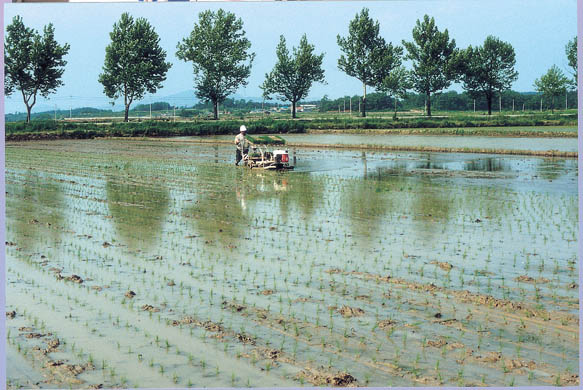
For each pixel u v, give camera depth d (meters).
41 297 7.52
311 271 8.34
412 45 59.09
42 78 55.97
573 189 15.02
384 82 57.50
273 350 5.78
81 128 44.62
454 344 5.83
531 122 41.22
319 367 5.43
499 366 5.40
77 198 15.27
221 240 10.31
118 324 6.57
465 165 20.75
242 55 63.84
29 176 19.98
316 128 44.19
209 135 43.69
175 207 13.65
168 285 7.88
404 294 7.29
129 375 5.39
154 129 43.31
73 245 10.20
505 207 12.76
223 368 5.48
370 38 60.50
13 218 12.62
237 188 16.41
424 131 38.03
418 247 9.52
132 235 10.85
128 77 60.69
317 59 64.50
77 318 6.78
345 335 6.11
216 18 62.69
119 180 18.67
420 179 17.44
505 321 6.38
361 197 14.41
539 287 7.45
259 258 9.08
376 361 5.54
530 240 9.86
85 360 5.71
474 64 57.62
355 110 94.44
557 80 55.84
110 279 8.22
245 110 105.38
